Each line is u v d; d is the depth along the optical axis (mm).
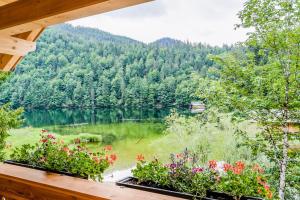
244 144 3428
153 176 2191
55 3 1697
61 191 2203
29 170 2697
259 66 3498
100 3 1530
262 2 3426
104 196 2025
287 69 3258
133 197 2006
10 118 4891
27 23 1878
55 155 2646
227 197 1940
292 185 3135
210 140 3512
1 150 4508
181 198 1990
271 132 3354
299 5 3230
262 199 1854
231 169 2061
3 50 2211
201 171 2104
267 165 3383
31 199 2396
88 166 2461
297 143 3264
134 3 1526
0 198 2602
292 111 3217
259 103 3318
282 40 3262
